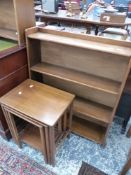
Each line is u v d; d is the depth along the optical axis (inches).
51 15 113.3
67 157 59.8
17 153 60.5
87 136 66.1
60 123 59.0
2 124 59.9
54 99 51.8
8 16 62.4
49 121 43.9
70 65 62.6
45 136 47.6
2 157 59.1
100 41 49.3
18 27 53.9
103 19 100.3
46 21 115.0
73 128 69.2
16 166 56.4
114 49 44.2
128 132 66.6
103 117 59.3
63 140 61.9
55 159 58.4
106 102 64.8
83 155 60.7
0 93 55.1
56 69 62.7
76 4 115.0
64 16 111.9
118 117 73.1
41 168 55.9
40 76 71.6
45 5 119.0
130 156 46.6
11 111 49.3
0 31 63.7
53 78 70.9
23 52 59.4
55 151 54.5
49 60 66.2
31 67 63.4
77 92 69.6
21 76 62.5
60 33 55.2
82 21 102.9
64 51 60.2
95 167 57.0
